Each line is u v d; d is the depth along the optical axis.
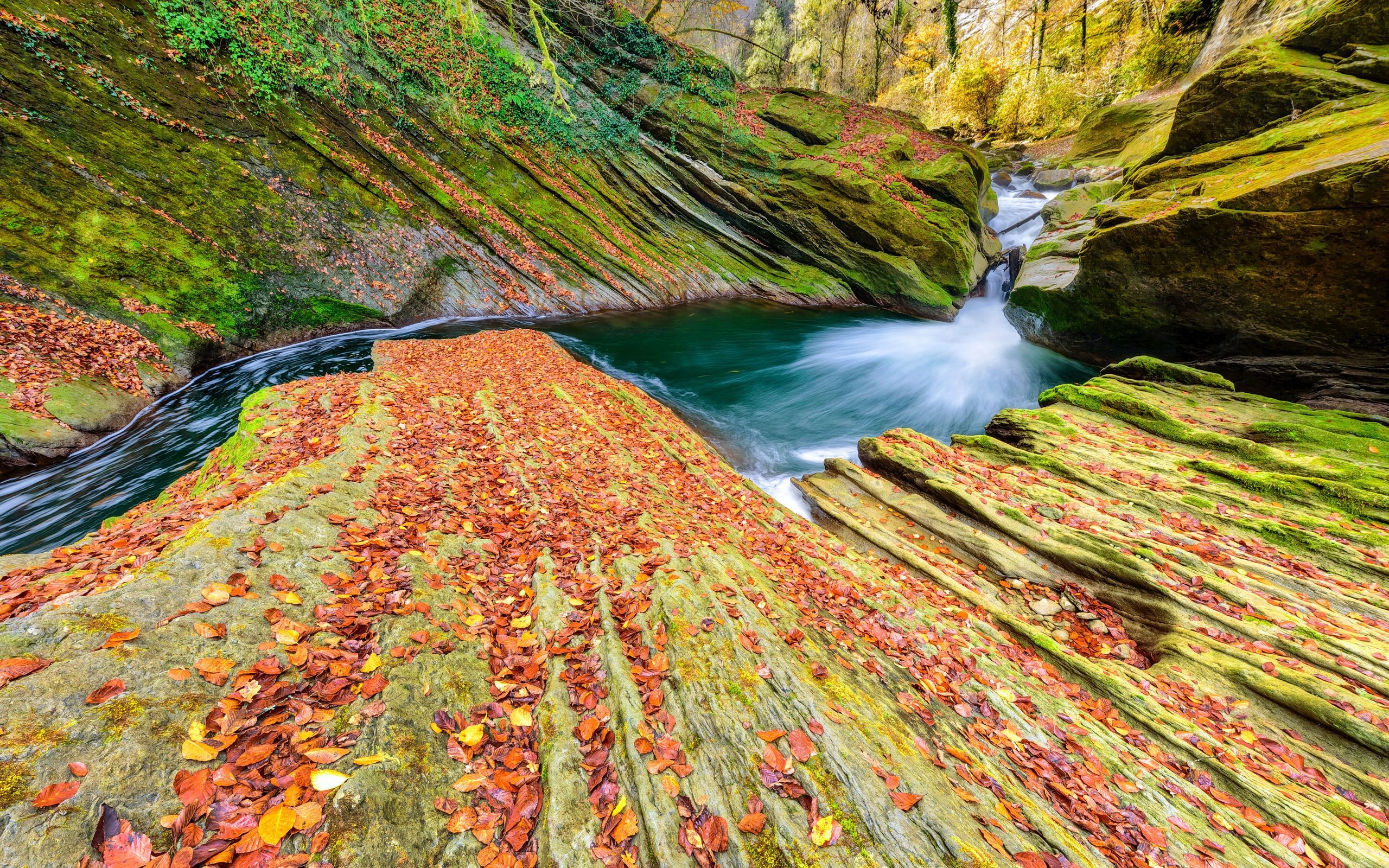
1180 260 11.97
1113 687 5.07
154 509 6.74
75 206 12.35
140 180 13.53
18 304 10.71
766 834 2.96
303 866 2.32
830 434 13.25
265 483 5.63
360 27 18.48
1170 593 5.97
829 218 25.38
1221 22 30.84
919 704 4.36
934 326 22.58
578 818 2.90
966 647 5.32
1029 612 6.52
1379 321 9.65
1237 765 4.23
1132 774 4.06
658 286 23.12
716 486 8.77
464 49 21.09
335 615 3.75
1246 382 11.55
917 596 6.41
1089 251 13.62
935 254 23.55
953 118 52.41
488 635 4.16
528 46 24.20
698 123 25.86
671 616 4.55
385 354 13.83
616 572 5.21
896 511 8.77
